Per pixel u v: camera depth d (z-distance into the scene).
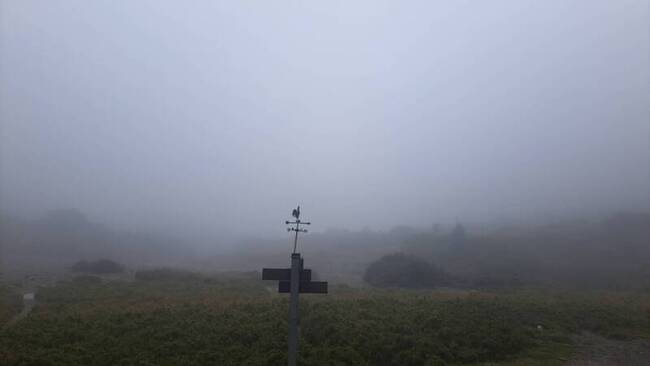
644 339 16.16
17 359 11.63
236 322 15.76
